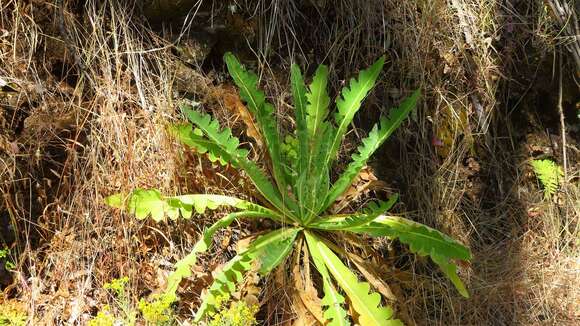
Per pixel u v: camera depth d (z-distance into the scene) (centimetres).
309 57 118
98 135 103
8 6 104
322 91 107
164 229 105
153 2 110
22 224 98
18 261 97
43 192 100
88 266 100
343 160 115
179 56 111
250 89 103
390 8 122
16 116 100
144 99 107
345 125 106
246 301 99
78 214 101
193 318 100
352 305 98
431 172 120
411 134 120
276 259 96
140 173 104
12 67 101
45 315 95
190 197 98
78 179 101
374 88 119
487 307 114
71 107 103
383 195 116
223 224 98
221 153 101
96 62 106
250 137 112
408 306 111
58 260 99
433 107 122
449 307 112
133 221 102
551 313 116
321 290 108
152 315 88
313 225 104
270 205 106
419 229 98
